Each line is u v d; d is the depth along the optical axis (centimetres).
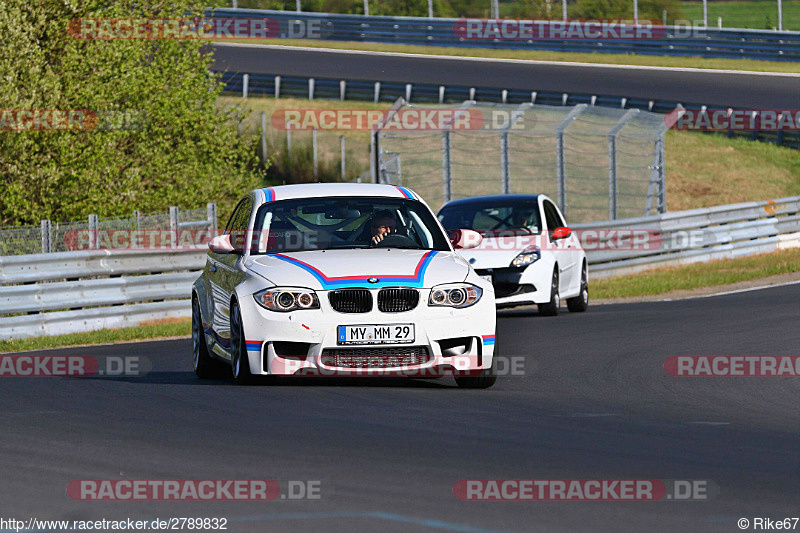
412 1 19538
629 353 4175
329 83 14700
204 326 3641
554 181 11862
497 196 6100
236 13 18462
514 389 3297
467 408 2911
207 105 9750
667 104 13375
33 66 7944
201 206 9388
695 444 2431
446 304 3133
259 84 15050
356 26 18400
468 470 2128
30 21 8231
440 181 12012
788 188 12875
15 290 5512
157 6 9656
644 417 2822
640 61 16600
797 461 2242
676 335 4706
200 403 2986
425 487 1983
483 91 13962
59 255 5881
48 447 2372
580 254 6097
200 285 3747
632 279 7912
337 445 2380
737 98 14200
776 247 9488
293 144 12412
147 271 6359
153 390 3294
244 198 3772
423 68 16100
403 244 3409
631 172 11794
